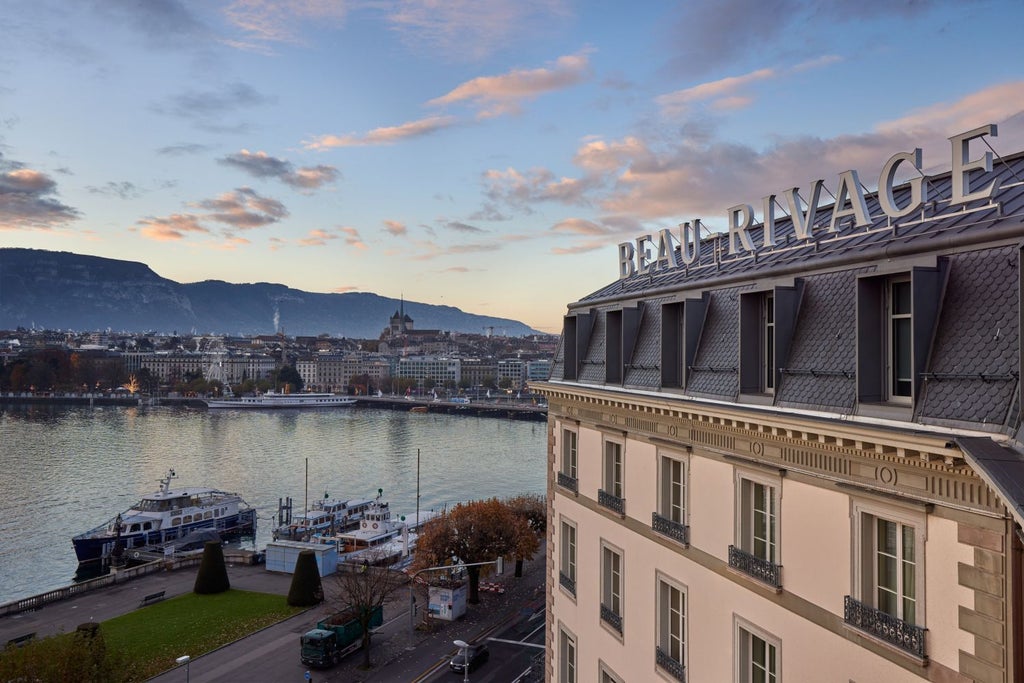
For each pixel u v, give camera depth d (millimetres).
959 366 17297
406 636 75438
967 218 19578
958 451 15812
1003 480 14117
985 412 16312
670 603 29172
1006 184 21281
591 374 36781
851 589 19516
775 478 22578
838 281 21844
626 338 33094
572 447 39062
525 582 96750
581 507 36812
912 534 18078
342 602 81125
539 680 63250
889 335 19484
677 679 27688
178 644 71375
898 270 18812
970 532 16203
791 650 21797
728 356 26203
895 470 18234
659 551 29344
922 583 17438
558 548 39594
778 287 22859
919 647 17234
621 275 40188
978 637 15977
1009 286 16844
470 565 76812
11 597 101938
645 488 30578
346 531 138875
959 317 17750
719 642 25375
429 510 158750
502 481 197250
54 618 78875
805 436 20828
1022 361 15453
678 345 29594
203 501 143375
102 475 190875
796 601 21609
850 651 19562
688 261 32562
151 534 129750
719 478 25578
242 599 86500
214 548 89188
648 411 29859
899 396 19234
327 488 184750
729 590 24875
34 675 48219
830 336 21547
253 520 147250
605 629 33781
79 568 115062
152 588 91062
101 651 52312
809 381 21766
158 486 175750
